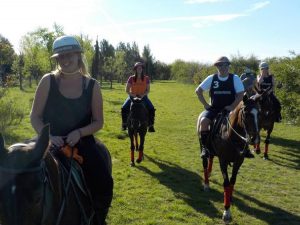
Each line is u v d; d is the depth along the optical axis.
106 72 62.06
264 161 11.33
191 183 8.97
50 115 3.40
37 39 34.75
